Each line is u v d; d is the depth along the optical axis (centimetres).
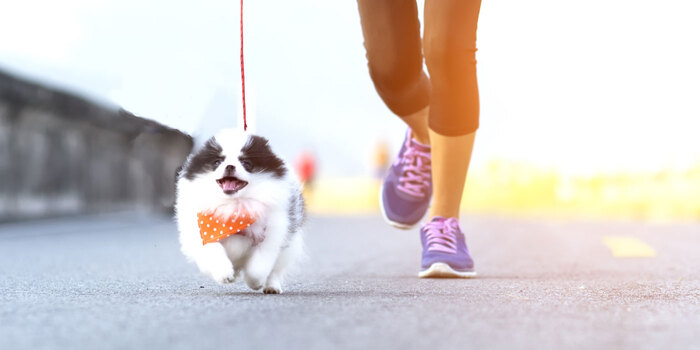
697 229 1288
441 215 558
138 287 493
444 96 522
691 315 355
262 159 451
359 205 2905
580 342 290
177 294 447
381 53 511
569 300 405
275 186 450
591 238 1061
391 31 501
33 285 507
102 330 312
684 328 321
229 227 439
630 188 2091
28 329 316
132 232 1266
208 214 444
